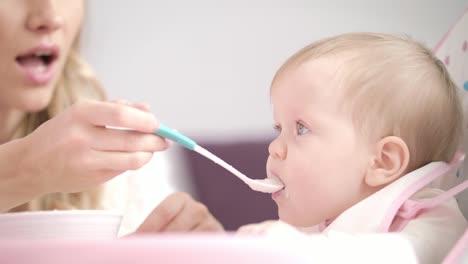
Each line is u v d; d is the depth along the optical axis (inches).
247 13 101.9
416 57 40.6
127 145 31.7
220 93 102.5
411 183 36.1
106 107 31.1
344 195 38.1
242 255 21.5
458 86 43.8
